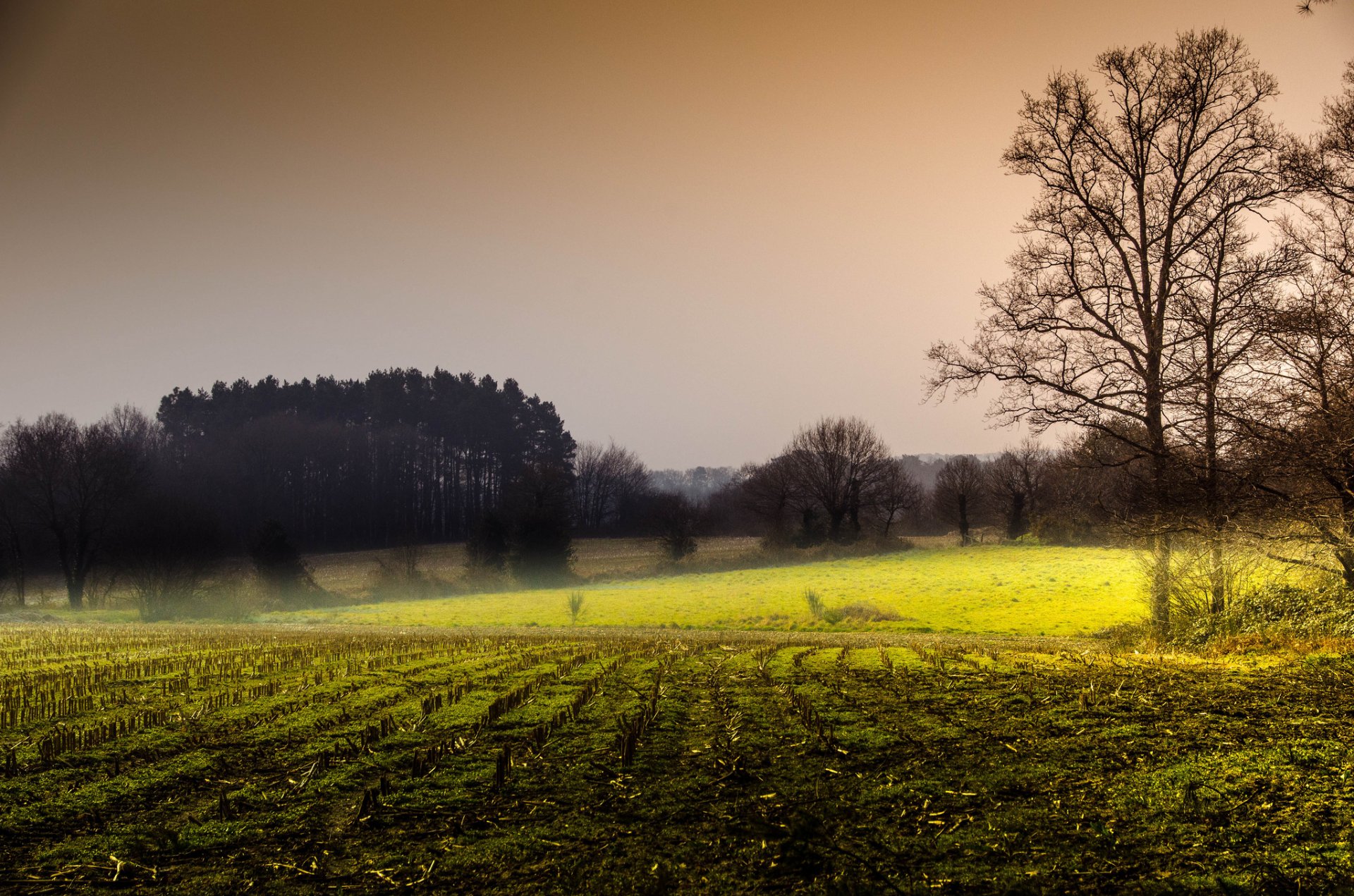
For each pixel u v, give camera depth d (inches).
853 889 219.8
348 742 382.0
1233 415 798.5
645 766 331.3
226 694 527.2
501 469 4768.7
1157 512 856.9
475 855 251.6
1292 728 339.3
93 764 360.5
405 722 426.3
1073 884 218.1
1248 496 786.2
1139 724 362.6
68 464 2615.7
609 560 3218.5
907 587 1830.7
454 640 975.6
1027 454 3324.3
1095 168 992.9
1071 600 1492.4
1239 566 803.4
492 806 291.9
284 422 4146.2
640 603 1793.8
